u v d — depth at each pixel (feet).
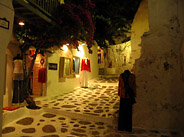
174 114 14.23
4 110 14.94
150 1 15.38
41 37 17.40
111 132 13.60
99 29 40.98
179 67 14.30
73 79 29.48
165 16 14.96
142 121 14.92
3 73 9.52
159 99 14.71
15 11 13.44
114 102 20.86
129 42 44.27
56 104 19.72
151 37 15.24
